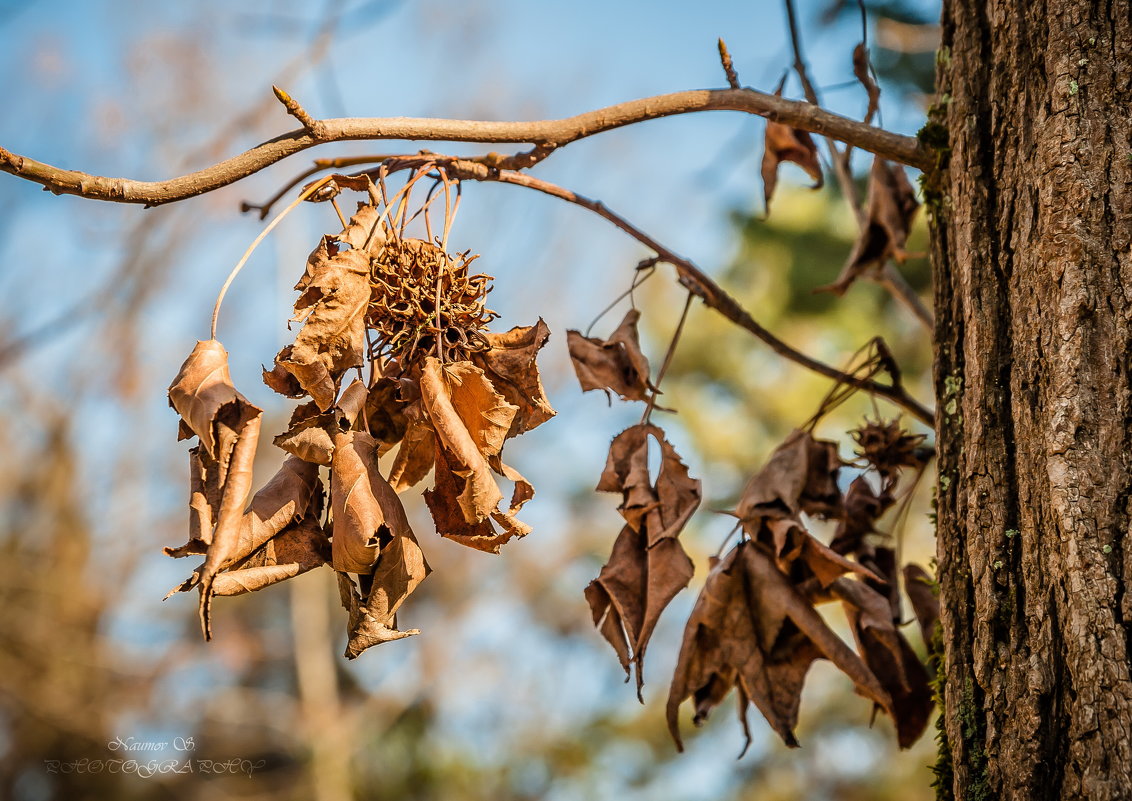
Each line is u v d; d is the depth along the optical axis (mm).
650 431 831
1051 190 732
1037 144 741
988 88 765
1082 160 729
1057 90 738
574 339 840
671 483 821
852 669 801
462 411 731
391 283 738
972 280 753
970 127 765
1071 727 699
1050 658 708
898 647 827
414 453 750
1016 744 711
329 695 4098
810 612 807
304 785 4055
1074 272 722
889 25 1304
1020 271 739
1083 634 698
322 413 718
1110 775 686
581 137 783
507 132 772
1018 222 743
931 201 792
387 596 718
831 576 814
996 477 734
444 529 735
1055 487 712
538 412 748
